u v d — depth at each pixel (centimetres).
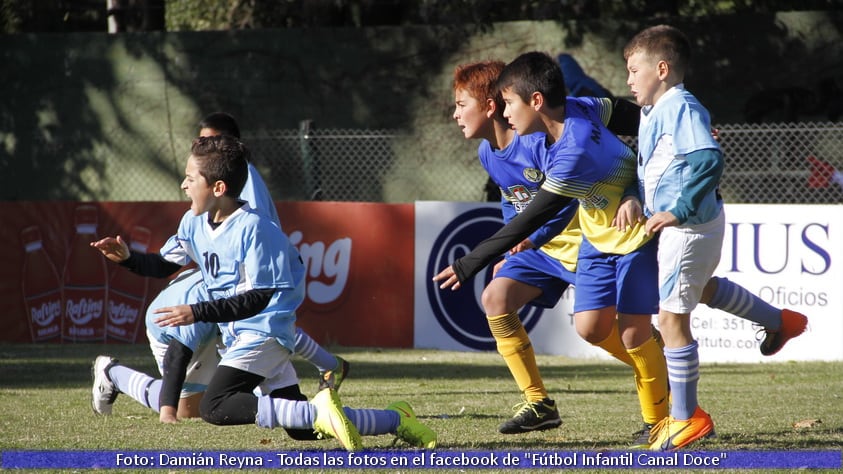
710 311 3703
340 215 4175
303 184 5753
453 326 4022
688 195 1504
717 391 2683
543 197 1641
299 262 1677
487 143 1902
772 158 4712
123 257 1734
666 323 1627
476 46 5725
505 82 1700
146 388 2002
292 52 5872
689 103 1562
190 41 5938
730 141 4947
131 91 5984
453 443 1742
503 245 1631
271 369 1628
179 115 5962
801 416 2111
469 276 1641
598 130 1683
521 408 1883
